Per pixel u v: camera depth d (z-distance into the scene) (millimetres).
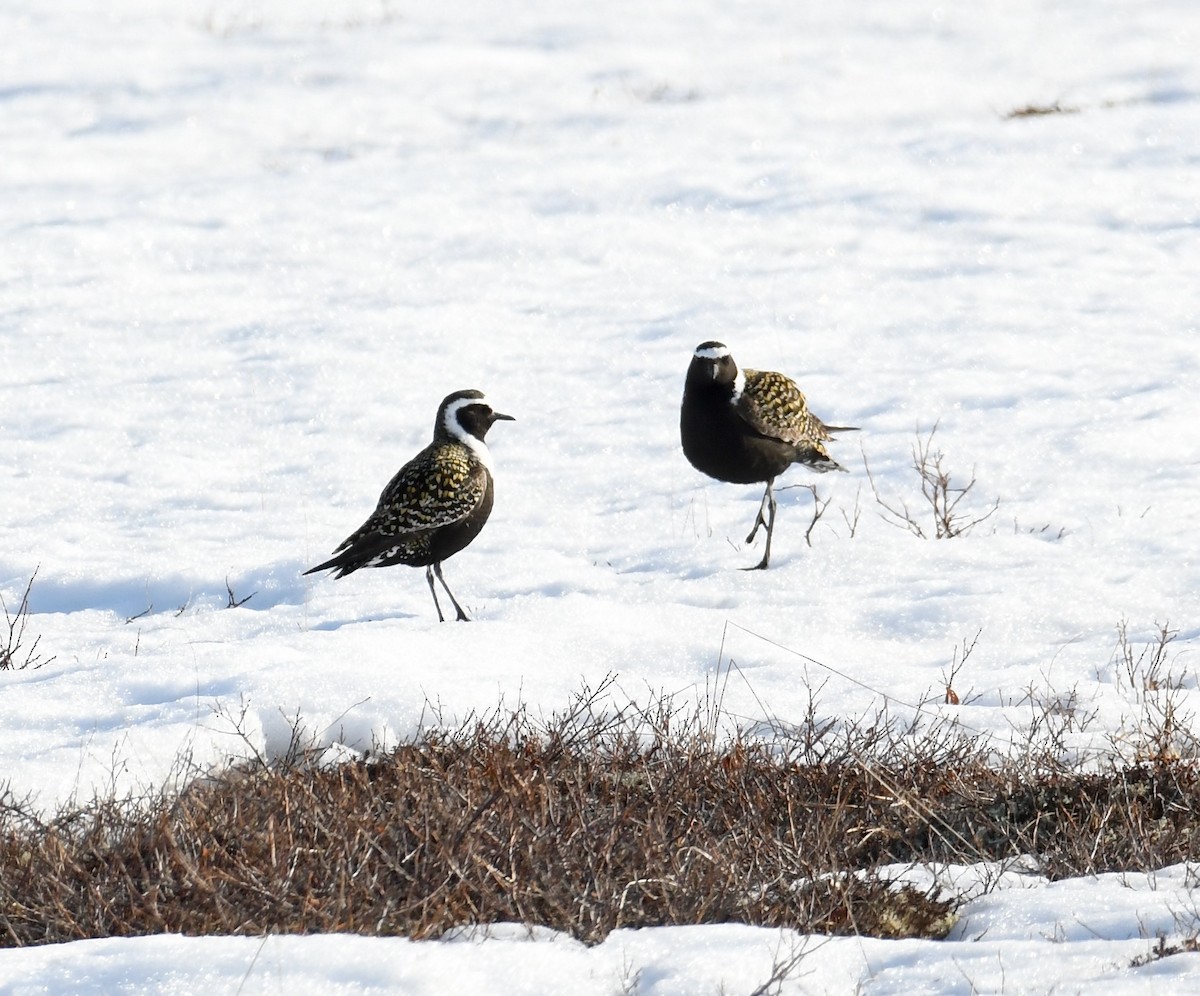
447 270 24828
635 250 25516
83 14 44125
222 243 26297
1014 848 8156
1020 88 35281
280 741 9336
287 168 31094
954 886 7484
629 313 22734
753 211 27062
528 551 14188
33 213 27984
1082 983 5641
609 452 17484
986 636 11625
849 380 19562
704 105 35031
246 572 13750
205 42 41594
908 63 38469
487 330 22156
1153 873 7477
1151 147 29016
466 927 6367
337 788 8062
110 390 20000
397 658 10523
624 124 33625
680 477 16562
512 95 36500
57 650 11555
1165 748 8867
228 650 10672
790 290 23312
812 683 10422
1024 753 8992
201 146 32688
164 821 7129
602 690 10062
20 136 32938
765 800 8352
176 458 17453
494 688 9992
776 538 14430
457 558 14117
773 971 5676
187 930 6523
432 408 19188
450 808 7328
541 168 30203
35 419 18906
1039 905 6953
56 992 5496
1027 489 15352
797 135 32062
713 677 10586
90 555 14414
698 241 25797
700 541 14469
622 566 14047
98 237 26516
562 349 21344
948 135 30844
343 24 44000
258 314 23000
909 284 23328
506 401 19422
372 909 6477
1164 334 20422
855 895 7188
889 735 9109
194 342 21875
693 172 29328
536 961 5797
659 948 6039
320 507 15898
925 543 13711
